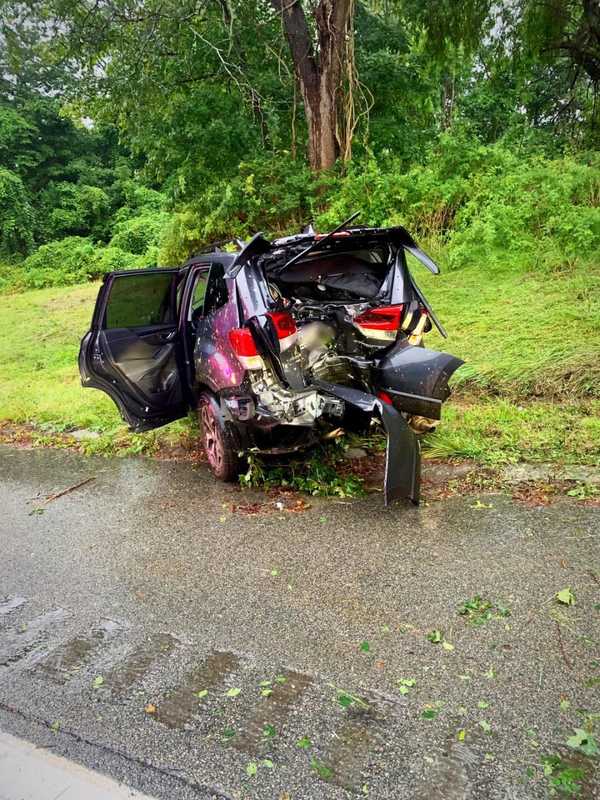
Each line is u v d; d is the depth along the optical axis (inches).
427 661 110.2
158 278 231.9
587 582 128.3
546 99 868.6
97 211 1100.5
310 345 182.5
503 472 183.3
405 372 178.5
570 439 197.6
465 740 93.1
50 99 1139.9
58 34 565.0
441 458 196.7
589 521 152.3
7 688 113.7
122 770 93.4
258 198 499.5
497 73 684.7
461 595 128.0
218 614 130.0
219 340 191.0
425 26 574.6
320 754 93.1
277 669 111.9
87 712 106.0
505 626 117.2
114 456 242.8
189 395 234.8
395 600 128.5
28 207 1034.7
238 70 551.5
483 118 930.1
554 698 99.5
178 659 117.2
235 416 183.2
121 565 154.9
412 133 628.4
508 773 87.2
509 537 148.5
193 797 88.0
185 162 580.4
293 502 181.6
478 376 250.1
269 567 146.5
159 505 190.2
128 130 625.9
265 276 183.9
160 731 100.3
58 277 871.7
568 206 368.5
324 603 130.0
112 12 550.9
